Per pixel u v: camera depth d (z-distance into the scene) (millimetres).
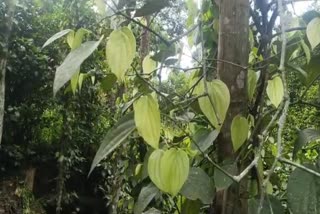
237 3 907
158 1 912
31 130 5727
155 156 720
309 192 727
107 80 944
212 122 824
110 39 676
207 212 1137
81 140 5648
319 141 1226
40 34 5652
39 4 5539
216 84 828
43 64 5473
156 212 1064
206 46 1271
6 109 5484
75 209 5781
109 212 5062
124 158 2523
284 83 740
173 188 699
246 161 914
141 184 1352
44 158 5711
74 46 783
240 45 903
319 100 1039
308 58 965
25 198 5199
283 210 824
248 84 950
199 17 1168
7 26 4465
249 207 820
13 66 5344
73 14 4824
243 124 852
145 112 708
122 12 876
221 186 817
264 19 1091
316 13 1019
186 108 1060
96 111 5637
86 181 5887
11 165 5527
